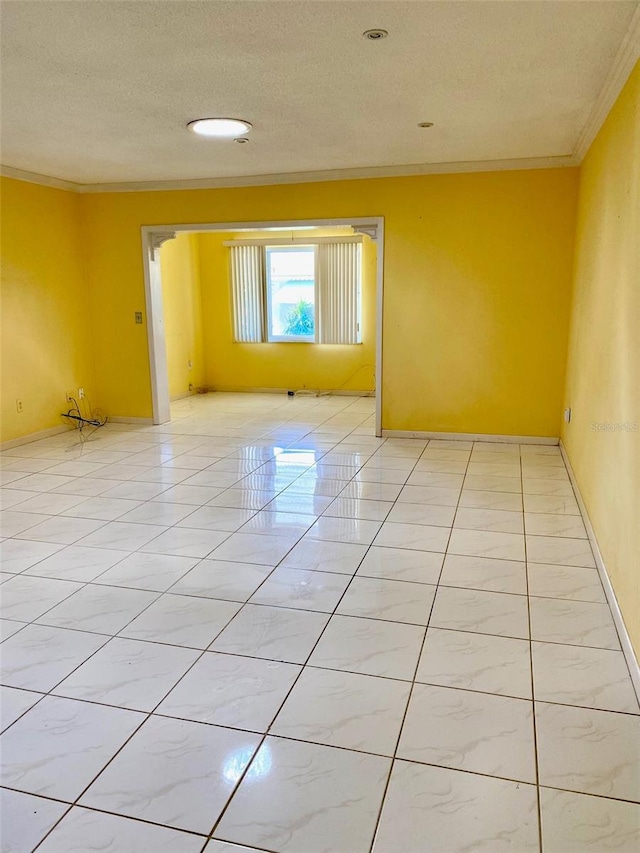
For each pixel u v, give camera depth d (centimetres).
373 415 677
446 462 478
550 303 503
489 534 334
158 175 540
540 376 518
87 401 629
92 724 189
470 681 208
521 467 462
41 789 164
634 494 221
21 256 535
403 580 281
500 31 252
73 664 220
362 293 793
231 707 196
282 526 349
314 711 194
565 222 486
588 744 178
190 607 259
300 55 276
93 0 223
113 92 324
